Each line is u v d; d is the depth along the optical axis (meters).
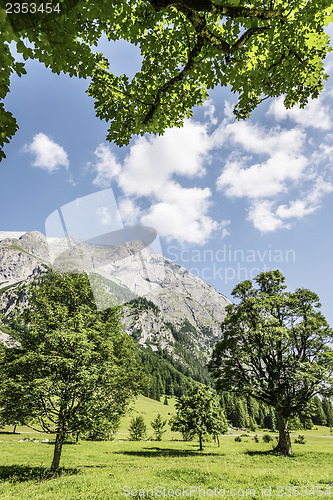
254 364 27.41
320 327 26.81
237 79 3.52
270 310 28.67
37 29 2.12
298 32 3.31
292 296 29.30
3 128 1.92
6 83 1.95
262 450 29.03
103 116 3.86
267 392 25.92
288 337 25.81
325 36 3.37
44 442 32.53
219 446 37.16
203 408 29.84
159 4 2.48
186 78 3.73
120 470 15.23
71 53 2.48
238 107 3.87
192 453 26.45
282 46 3.44
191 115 4.02
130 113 3.84
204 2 2.49
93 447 29.67
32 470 14.54
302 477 12.20
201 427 28.89
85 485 10.87
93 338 13.73
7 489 10.79
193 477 12.28
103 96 3.71
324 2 3.03
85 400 13.85
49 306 13.20
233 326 28.02
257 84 3.60
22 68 1.99
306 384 25.00
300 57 3.51
